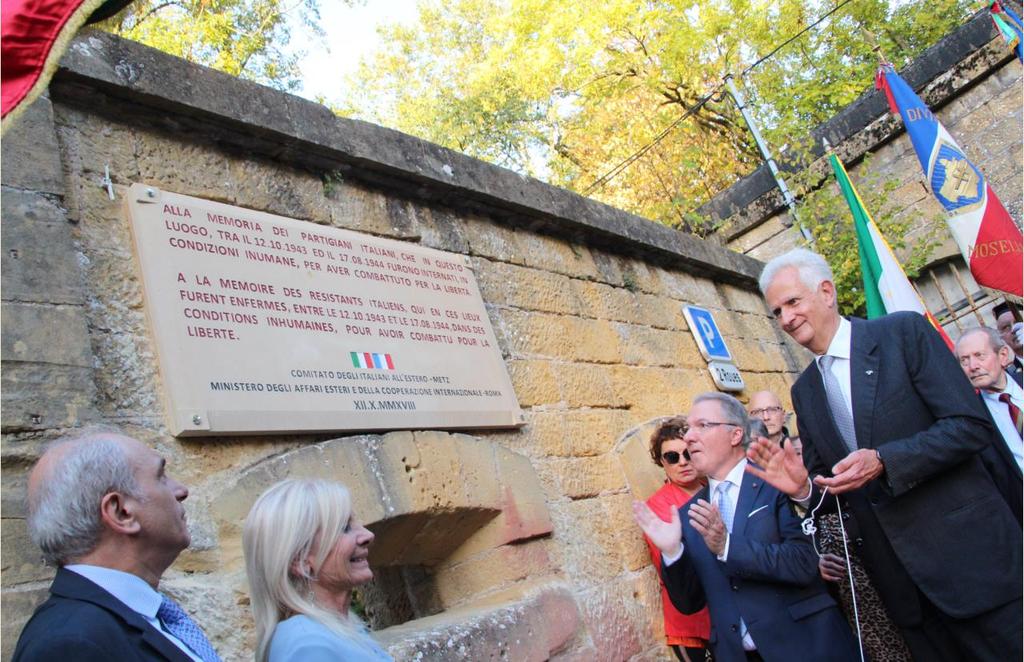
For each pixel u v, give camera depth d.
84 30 2.96
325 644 1.98
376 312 3.63
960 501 2.79
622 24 13.04
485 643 3.26
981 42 9.08
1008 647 2.67
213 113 3.27
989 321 9.13
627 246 5.80
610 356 5.08
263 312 3.16
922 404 2.87
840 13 13.89
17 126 2.70
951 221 6.82
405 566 3.96
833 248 9.35
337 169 3.84
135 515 1.88
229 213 3.26
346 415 3.23
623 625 4.05
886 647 3.31
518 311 4.57
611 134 14.86
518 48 14.32
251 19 10.61
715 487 3.44
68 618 1.66
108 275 2.82
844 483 2.69
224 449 2.86
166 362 2.79
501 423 3.97
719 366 6.05
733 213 10.48
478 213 4.65
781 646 3.04
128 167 3.06
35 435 2.36
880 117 9.61
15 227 2.56
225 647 2.57
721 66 13.33
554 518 4.05
